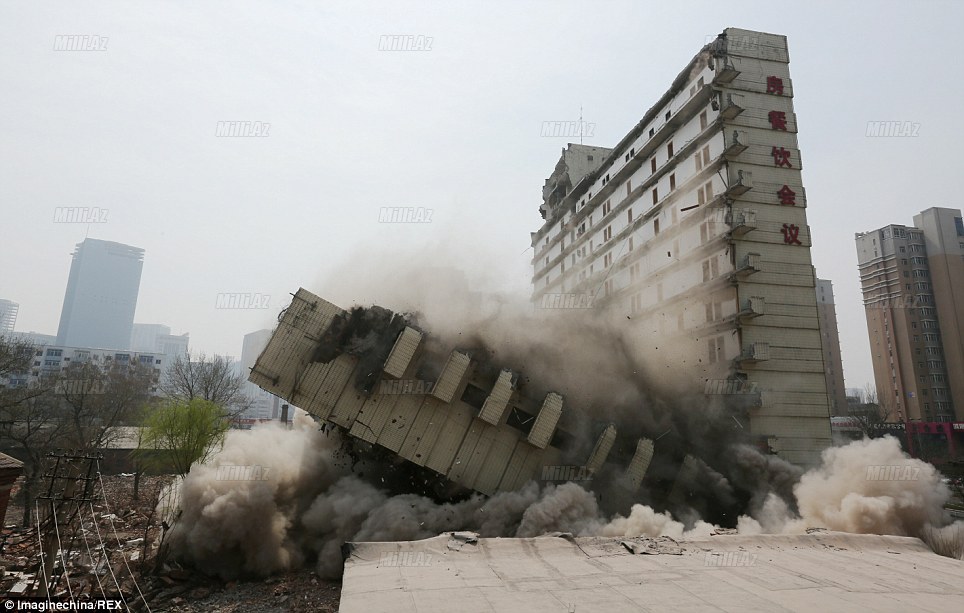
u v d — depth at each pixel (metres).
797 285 38.38
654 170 50.19
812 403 36.91
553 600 13.70
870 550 19.53
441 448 26.67
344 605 13.34
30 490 28.17
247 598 19.00
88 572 19.86
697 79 43.41
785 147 40.56
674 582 15.27
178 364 73.69
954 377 96.94
